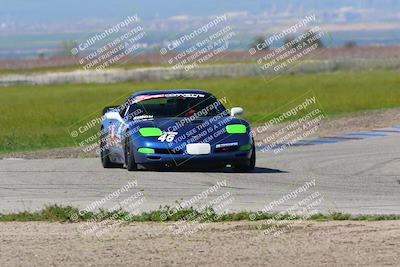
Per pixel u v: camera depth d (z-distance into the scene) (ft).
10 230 119.85
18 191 161.38
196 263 101.40
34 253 106.52
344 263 100.37
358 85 567.59
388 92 479.41
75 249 108.47
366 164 193.98
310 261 101.40
